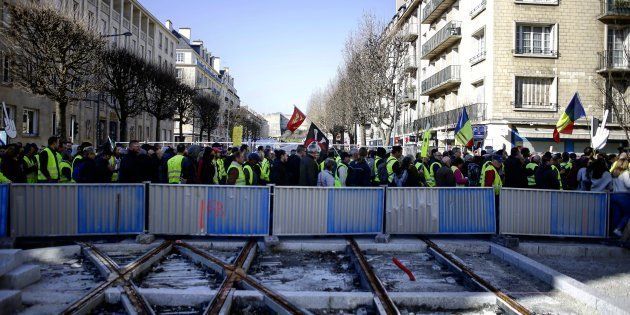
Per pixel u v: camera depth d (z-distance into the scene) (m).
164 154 11.59
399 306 5.95
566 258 9.01
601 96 26.41
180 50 78.88
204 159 10.43
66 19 24.12
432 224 9.66
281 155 11.66
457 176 10.74
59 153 10.46
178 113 48.09
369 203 9.56
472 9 29.58
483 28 27.67
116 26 45.00
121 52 32.06
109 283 6.27
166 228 9.12
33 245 8.72
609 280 7.33
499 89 26.25
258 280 6.97
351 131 50.22
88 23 26.69
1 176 8.91
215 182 10.61
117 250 8.60
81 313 5.30
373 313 5.78
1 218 8.29
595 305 5.82
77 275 7.09
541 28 26.64
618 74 26.38
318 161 13.09
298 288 6.71
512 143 23.84
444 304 5.97
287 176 11.95
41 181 10.11
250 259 7.91
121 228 8.99
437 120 34.72
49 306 5.59
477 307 6.01
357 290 6.68
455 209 9.73
